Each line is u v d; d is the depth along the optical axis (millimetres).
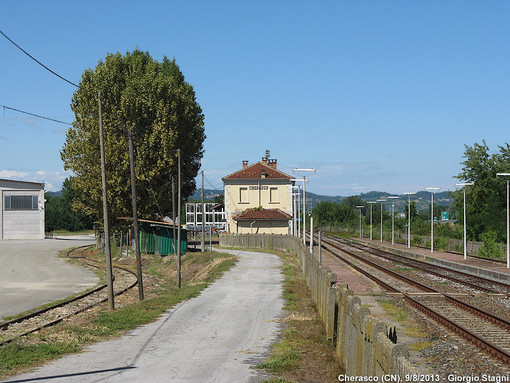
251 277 33031
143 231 57094
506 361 13617
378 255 56219
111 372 11609
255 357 12875
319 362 12227
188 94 60656
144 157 51219
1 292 31266
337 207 143375
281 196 74562
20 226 90562
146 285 34438
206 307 21438
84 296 28688
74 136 53656
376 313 21641
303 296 23406
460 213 69625
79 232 124438
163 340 15383
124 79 53219
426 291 27984
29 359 13039
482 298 25688
